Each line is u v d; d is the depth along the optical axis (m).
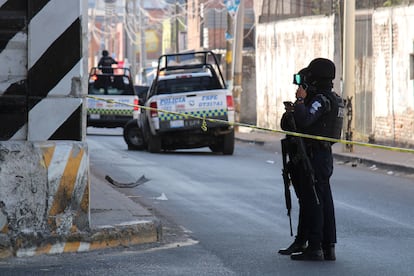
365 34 62.28
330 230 20.98
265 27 85.06
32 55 20.95
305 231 21.42
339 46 66.06
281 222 26.94
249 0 127.38
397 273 19.61
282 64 80.00
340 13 65.19
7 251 20.34
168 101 53.34
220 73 55.03
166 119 53.22
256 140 70.00
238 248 22.31
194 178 39.53
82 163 21.12
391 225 26.72
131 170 42.91
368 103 62.09
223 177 40.19
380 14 59.81
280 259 20.95
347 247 22.83
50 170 20.72
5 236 20.31
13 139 21.00
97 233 21.52
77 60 21.16
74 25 21.14
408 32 56.12
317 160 20.84
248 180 39.00
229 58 84.81
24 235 20.52
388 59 58.94
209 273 19.23
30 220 20.59
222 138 54.72
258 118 87.88
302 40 74.62
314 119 20.73
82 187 21.17
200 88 55.28
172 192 34.22
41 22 20.98
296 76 20.84
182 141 54.25
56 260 20.30
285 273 19.41
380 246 23.02
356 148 57.84
